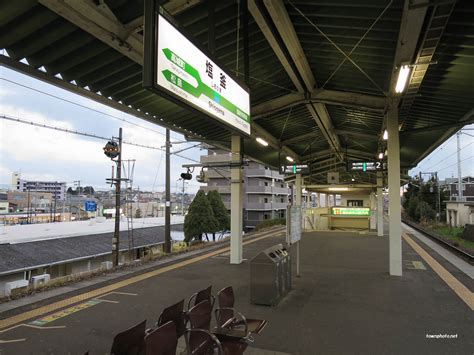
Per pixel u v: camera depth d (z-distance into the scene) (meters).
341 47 6.33
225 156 44.28
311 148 17.70
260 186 46.31
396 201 8.48
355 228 23.75
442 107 8.33
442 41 5.42
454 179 59.81
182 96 3.61
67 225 27.89
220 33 5.78
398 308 5.75
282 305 5.95
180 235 31.88
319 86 8.66
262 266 5.98
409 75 5.94
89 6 4.14
